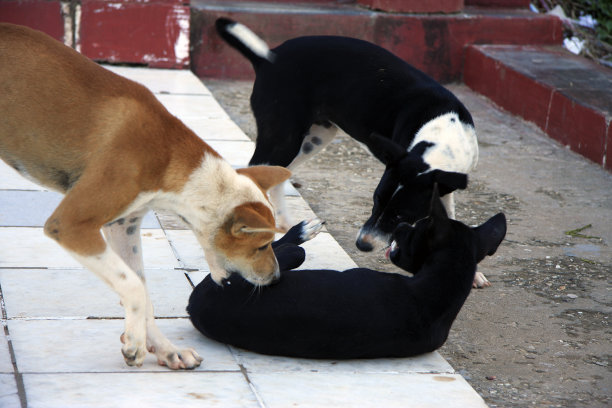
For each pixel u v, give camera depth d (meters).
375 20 10.05
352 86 5.02
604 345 4.16
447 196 4.86
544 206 6.37
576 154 7.87
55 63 3.25
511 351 4.05
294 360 3.61
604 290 4.87
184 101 8.29
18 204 5.28
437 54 10.28
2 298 3.97
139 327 3.30
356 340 3.48
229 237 3.30
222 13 9.77
